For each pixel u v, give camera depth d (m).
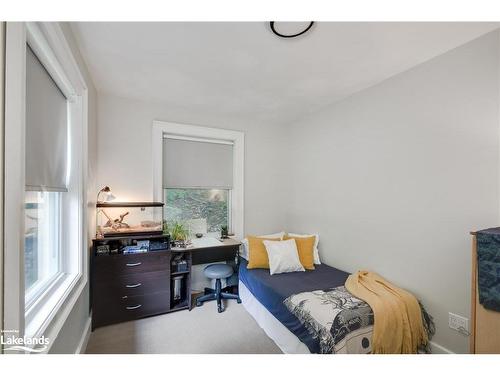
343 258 2.73
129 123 2.74
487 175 1.59
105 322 2.23
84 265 1.88
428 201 1.91
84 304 1.93
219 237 3.33
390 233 2.21
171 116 2.98
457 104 1.74
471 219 1.66
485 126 1.60
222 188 3.37
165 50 1.82
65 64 1.44
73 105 1.82
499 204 1.54
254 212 3.53
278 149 3.71
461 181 1.72
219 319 2.45
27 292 1.32
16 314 0.85
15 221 0.86
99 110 2.59
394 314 1.75
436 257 1.86
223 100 2.80
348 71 2.12
